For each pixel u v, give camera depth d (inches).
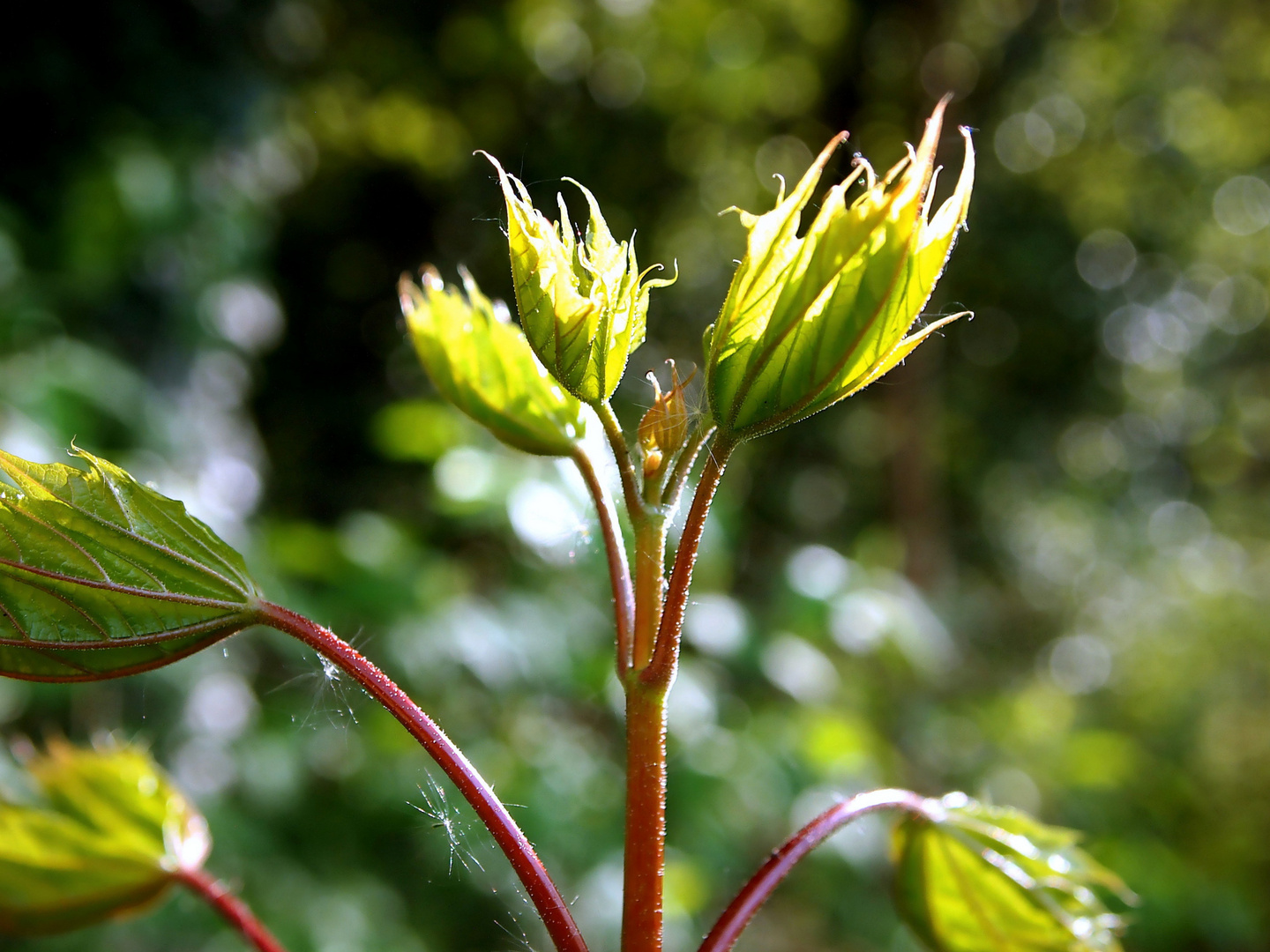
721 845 19.8
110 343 24.0
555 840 19.2
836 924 29.3
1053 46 51.5
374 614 19.3
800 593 22.0
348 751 22.2
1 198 22.6
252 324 27.8
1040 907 8.2
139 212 23.5
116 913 8.8
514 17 49.5
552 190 52.5
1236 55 54.9
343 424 52.7
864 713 32.4
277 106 29.0
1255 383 66.2
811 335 6.0
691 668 21.5
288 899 19.5
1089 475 63.1
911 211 5.9
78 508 6.4
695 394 7.4
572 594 22.0
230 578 6.6
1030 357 56.9
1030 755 38.0
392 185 53.9
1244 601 50.3
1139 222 56.7
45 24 23.2
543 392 7.0
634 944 6.2
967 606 56.6
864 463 55.4
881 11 50.8
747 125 55.7
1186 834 39.8
